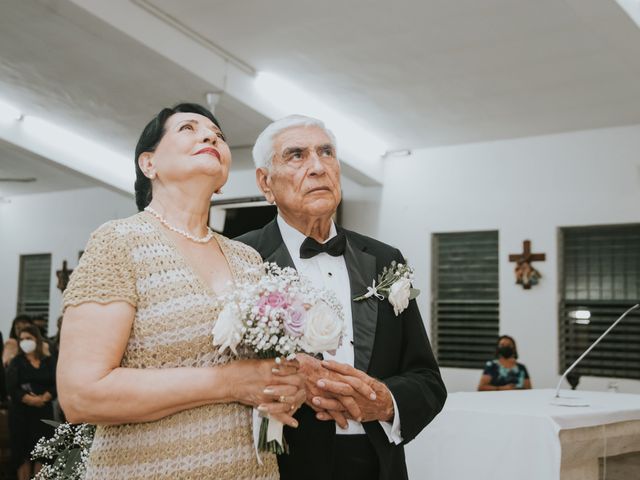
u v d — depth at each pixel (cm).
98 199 1227
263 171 247
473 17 583
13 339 733
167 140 190
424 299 919
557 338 838
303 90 762
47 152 966
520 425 315
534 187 866
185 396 168
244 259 200
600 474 398
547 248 850
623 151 821
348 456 220
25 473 652
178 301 175
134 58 673
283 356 178
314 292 186
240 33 646
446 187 920
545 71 680
